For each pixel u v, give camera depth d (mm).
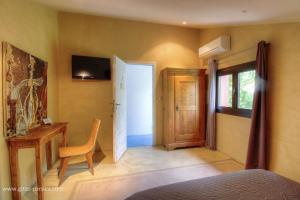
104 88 3855
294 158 2328
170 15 3258
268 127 2658
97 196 2219
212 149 3885
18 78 2088
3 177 1853
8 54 1893
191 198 1131
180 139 3912
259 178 1380
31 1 2539
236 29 3318
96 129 2830
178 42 4312
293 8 1928
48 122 2811
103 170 2930
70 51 3686
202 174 2783
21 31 2256
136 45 4027
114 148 3213
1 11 1842
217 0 2148
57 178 2670
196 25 3914
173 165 3115
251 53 2984
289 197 1142
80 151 2729
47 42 3092
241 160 3223
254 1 1933
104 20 3826
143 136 5188
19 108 2111
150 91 5496
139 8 3027
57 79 3598
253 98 2775
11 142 1945
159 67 4199
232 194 1173
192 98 3926
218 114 3861
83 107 3779
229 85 3588
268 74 2643
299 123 2266
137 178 2664
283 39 2439
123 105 3691
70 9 3369
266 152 2641
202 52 4027
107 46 3863
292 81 2334
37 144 2002
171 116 3834
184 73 3865
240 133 3246
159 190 1242
